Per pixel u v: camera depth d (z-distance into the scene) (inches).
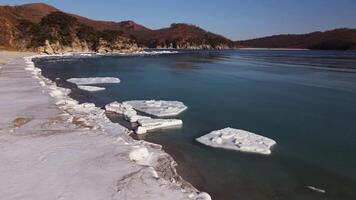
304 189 428.1
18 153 422.9
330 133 673.6
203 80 1537.9
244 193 409.1
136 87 1283.2
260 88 1291.8
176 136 633.6
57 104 755.4
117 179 352.8
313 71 2050.9
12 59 2316.7
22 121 589.0
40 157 410.0
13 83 1085.1
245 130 689.0
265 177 459.2
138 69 2074.3
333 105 952.3
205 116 804.6
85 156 415.5
